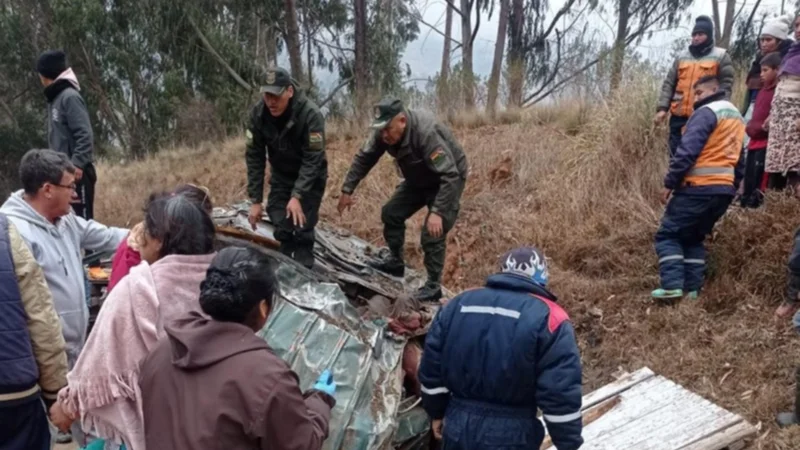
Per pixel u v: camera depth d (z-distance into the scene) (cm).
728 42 1769
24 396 247
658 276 495
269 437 175
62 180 299
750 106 603
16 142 2089
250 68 1789
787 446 325
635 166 626
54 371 257
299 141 404
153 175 1121
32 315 250
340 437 281
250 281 185
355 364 312
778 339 400
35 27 1989
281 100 382
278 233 435
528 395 254
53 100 487
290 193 434
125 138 2003
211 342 181
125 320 211
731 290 452
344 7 1866
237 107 1717
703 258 465
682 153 428
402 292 453
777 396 360
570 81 972
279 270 356
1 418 244
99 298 438
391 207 461
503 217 661
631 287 499
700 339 425
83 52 1855
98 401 207
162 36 1764
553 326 245
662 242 459
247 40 1889
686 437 333
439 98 1083
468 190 758
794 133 471
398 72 1816
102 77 1892
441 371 267
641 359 425
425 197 452
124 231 354
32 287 251
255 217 431
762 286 445
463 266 627
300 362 305
